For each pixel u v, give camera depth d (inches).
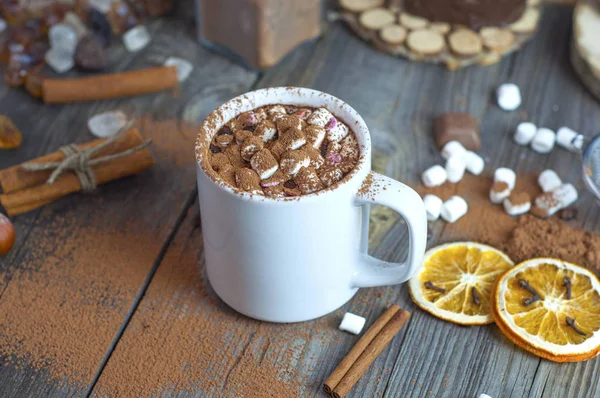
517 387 22.3
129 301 23.8
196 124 28.1
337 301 23.1
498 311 22.8
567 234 25.2
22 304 23.7
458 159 26.5
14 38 29.5
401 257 24.8
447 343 23.0
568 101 29.0
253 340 23.1
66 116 28.2
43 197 25.3
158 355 22.8
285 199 20.5
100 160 25.2
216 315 23.5
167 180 26.4
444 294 23.6
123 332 23.3
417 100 28.9
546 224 25.4
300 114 22.5
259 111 22.6
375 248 25.0
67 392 22.2
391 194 21.0
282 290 22.2
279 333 23.2
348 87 29.3
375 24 30.2
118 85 28.4
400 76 29.7
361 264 22.8
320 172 21.4
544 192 26.1
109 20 30.6
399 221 25.5
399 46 30.1
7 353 22.8
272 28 28.5
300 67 29.9
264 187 21.2
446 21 30.2
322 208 20.7
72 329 23.3
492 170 26.9
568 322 22.6
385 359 22.8
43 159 25.5
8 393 22.2
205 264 24.5
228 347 23.0
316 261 21.7
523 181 26.6
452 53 29.8
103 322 23.4
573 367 22.6
